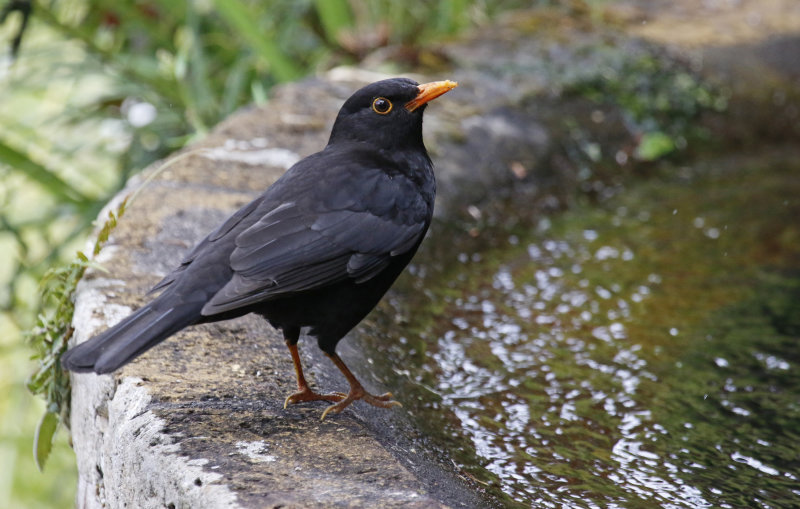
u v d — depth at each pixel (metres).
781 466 7.46
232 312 6.69
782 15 17.41
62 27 14.50
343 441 6.27
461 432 7.60
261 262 6.68
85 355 5.93
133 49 15.42
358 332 8.50
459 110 12.91
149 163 13.89
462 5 16.58
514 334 9.48
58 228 16.61
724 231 12.04
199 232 8.85
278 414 6.59
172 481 5.73
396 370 8.23
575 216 12.33
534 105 13.52
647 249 11.54
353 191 7.27
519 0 18.61
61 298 7.93
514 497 6.70
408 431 7.15
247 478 5.67
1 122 14.89
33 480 14.14
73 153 14.23
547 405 8.20
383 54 14.40
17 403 14.09
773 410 8.28
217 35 15.89
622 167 13.54
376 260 7.18
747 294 10.51
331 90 12.92
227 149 10.79
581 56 14.88
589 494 6.88
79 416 7.40
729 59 15.61
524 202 12.14
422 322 9.34
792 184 13.45
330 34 15.70
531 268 10.94
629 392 8.50
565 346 9.30
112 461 6.41
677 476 7.24
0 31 15.65
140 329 6.13
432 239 10.64
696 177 13.65
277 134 11.30
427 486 6.21
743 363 9.06
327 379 7.39
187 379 6.85
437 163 11.72
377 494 5.59
